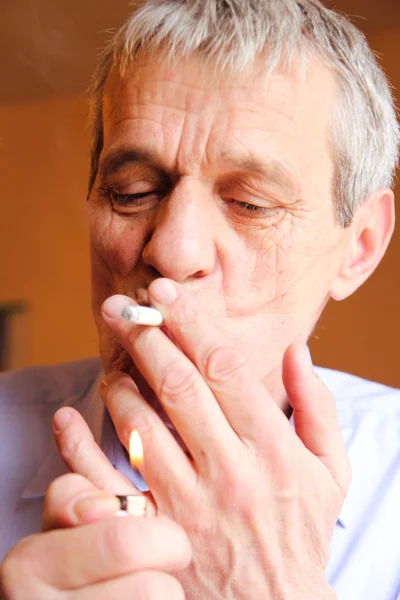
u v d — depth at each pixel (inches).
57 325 65.8
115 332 16.5
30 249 67.1
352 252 21.1
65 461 16.0
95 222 19.4
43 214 66.7
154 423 16.0
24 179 67.2
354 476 23.1
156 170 18.2
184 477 15.7
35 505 21.9
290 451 15.9
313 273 19.3
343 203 19.8
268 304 18.6
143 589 13.3
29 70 60.2
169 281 16.3
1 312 66.8
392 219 21.7
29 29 54.5
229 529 15.8
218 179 17.9
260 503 15.7
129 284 18.6
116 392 16.6
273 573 16.0
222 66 17.7
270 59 17.9
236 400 15.9
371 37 54.2
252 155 17.7
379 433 24.3
